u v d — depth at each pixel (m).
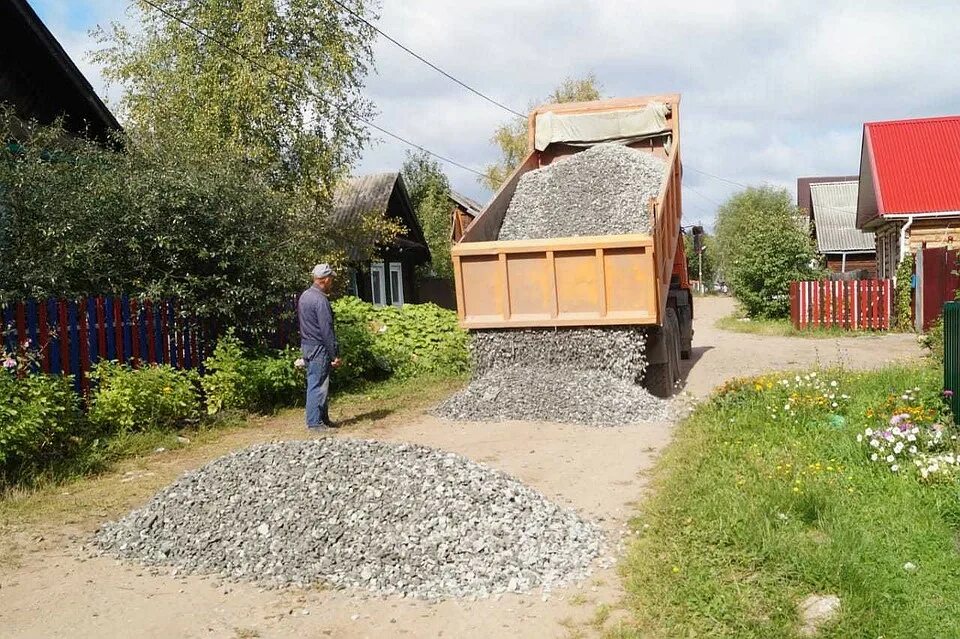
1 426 6.92
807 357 15.75
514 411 9.58
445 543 5.20
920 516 5.36
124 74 21.16
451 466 6.17
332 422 9.97
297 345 12.34
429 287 34.62
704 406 9.46
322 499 5.70
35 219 9.47
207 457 8.34
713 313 34.50
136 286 10.05
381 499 5.68
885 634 3.95
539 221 11.77
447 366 14.11
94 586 4.96
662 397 10.79
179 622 4.46
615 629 4.18
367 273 25.95
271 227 11.83
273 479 6.01
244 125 19.88
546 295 10.20
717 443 7.63
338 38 20.89
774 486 5.96
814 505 5.54
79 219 9.55
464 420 9.66
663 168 12.70
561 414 9.35
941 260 20.06
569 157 13.41
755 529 5.15
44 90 13.68
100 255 9.70
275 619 4.50
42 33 12.36
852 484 6.07
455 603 4.64
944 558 4.75
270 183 19.58
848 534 5.03
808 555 4.74
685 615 4.24
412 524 5.40
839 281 21.69
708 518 5.51
